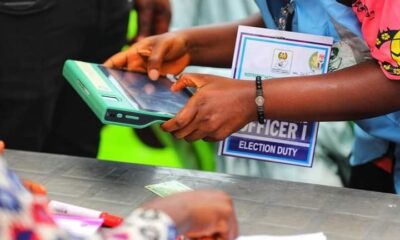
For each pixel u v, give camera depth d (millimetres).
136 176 1339
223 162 2053
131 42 1910
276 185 1330
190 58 1536
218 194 1046
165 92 1390
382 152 1515
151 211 979
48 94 1765
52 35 1729
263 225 1229
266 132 1393
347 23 1381
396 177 1507
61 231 905
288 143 1395
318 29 1411
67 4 1727
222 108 1325
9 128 1785
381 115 1353
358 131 1543
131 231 958
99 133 1916
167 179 1335
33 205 897
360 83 1322
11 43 1711
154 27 1892
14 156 1377
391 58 1290
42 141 1821
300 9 1425
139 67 1481
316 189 1324
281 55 1394
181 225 1006
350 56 1396
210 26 1558
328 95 1325
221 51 1552
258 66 1397
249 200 1288
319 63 1390
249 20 1576
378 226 1231
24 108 1765
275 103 1329
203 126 1331
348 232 1218
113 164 1367
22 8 1688
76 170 1347
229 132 1344
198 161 2061
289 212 1261
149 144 2068
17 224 883
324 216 1254
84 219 1188
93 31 1791
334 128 1969
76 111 1873
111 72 1435
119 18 1831
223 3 2020
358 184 1557
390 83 1312
